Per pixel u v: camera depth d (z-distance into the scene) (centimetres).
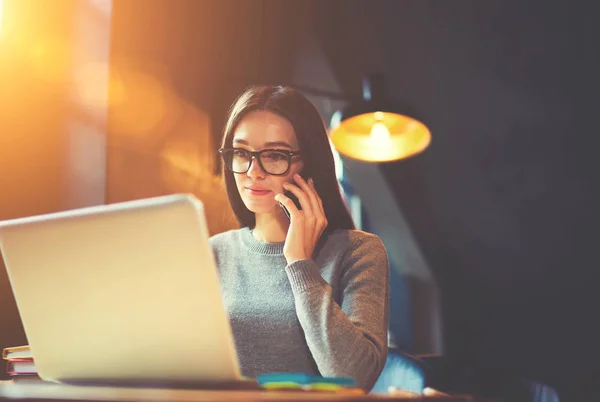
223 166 177
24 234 111
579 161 643
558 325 632
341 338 134
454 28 569
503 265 639
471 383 195
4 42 228
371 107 316
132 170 258
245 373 158
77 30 245
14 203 225
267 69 429
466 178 629
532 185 639
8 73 228
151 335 103
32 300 112
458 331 616
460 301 620
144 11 269
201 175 286
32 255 111
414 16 542
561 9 583
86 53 247
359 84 515
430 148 608
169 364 103
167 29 282
